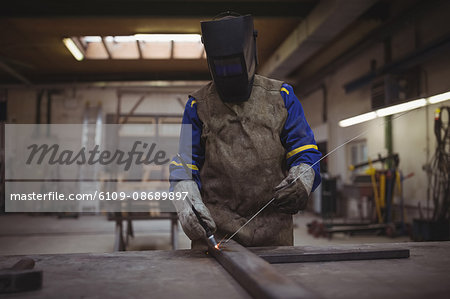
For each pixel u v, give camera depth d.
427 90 5.94
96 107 10.84
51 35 7.33
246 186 1.33
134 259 1.11
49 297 0.74
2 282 0.76
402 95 6.30
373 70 6.86
